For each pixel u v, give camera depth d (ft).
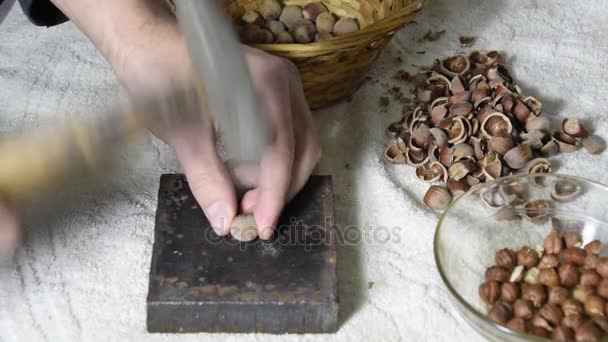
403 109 2.74
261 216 2.19
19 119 2.68
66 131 1.80
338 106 2.76
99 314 2.20
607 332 2.05
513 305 2.15
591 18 3.12
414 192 2.52
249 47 2.35
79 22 2.41
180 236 2.24
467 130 2.53
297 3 2.84
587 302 2.12
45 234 2.33
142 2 2.35
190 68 2.18
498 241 2.30
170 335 2.16
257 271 2.17
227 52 2.01
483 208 2.31
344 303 2.22
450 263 2.24
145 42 2.28
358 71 2.62
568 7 3.16
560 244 2.24
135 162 2.53
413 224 2.40
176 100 2.16
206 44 1.99
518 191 2.32
